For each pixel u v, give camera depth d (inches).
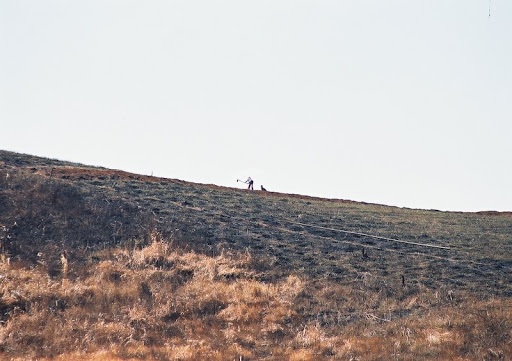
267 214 5954.7
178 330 3622.0
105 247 4616.1
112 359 3115.2
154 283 4116.6
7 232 4574.3
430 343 3467.0
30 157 6909.5
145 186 6274.6
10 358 3117.6
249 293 4092.0
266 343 3545.8
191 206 5856.3
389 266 4766.2
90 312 3703.3
